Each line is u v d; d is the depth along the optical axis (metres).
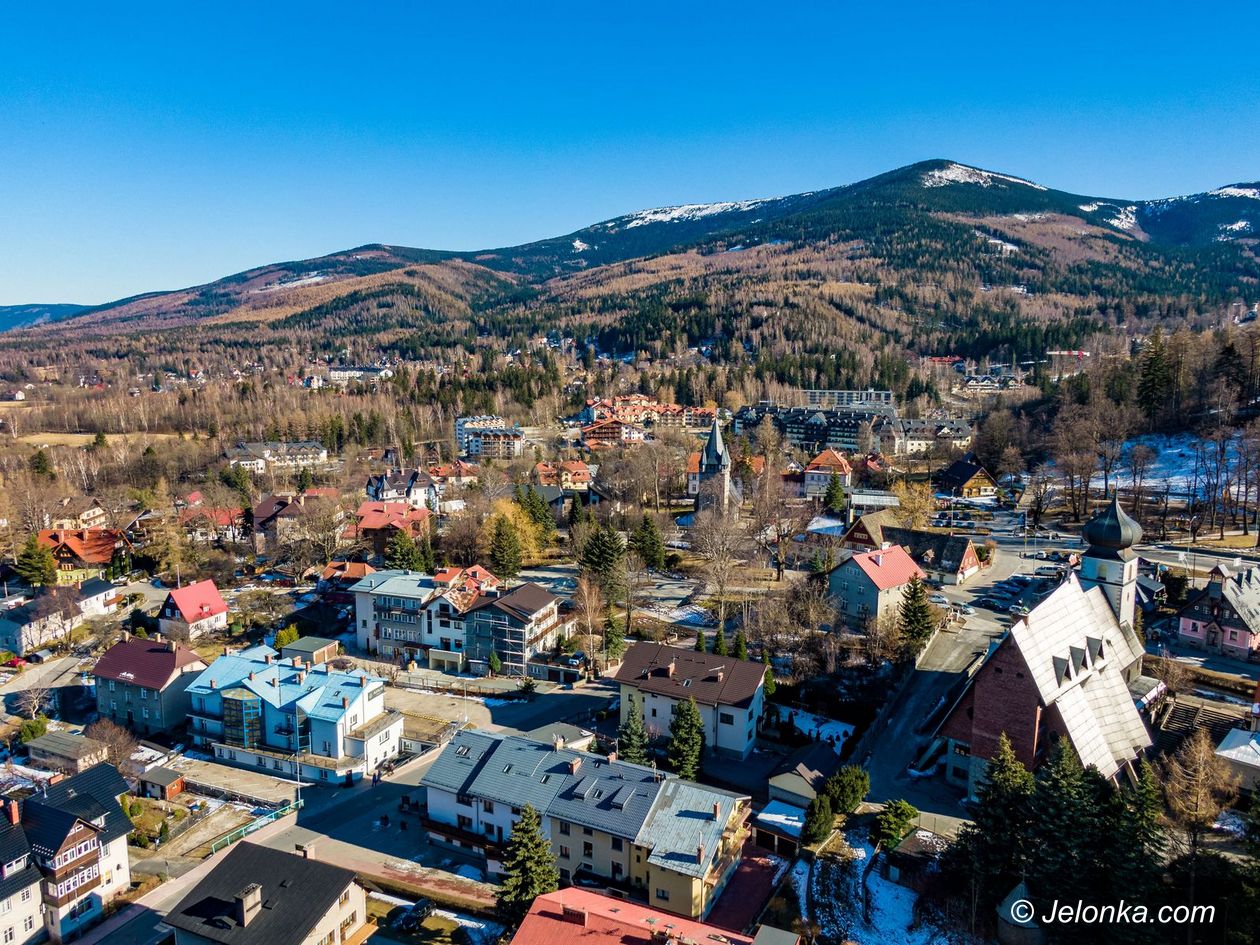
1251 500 174.12
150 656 116.50
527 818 70.50
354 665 131.25
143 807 92.44
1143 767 70.25
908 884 71.75
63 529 192.50
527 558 178.38
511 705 116.94
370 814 91.50
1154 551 153.62
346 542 193.12
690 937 57.22
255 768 103.94
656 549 165.75
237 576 176.62
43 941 73.38
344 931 68.62
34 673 133.00
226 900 67.00
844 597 133.50
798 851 77.56
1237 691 101.94
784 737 101.94
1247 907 54.69
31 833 74.56
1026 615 83.06
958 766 88.19
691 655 105.38
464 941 69.50
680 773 90.88
